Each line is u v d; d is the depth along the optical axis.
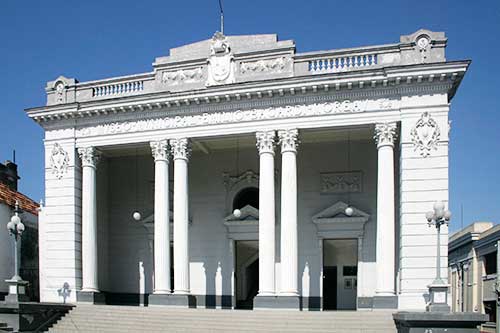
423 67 27.69
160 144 32.31
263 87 29.95
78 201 34.19
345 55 29.62
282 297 28.88
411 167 28.19
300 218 34.34
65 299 32.97
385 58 29.30
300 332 24.38
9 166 46.81
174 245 31.39
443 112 28.09
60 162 34.31
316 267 33.56
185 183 31.83
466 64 27.30
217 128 31.30
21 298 27.33
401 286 27.64
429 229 27.58
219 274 35.62
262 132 30.50
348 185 33.94
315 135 32.69
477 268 56.25
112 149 35.41
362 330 24.20
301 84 29.39
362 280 32.53
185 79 32.16
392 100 28.86
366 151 33.97
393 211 28.55
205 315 27.23
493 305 51.47
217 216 36.31
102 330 26.98
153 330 26.09
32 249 41.19
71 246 33.50
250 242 36.12
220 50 31.41
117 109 32.78
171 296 30.70
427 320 21.70
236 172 36.41
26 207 41.03
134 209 38.19
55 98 34.75
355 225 33.12
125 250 38.00
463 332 21.52
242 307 35.31
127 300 37.34
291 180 29.92
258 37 31.95
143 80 33.19
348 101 29.41
